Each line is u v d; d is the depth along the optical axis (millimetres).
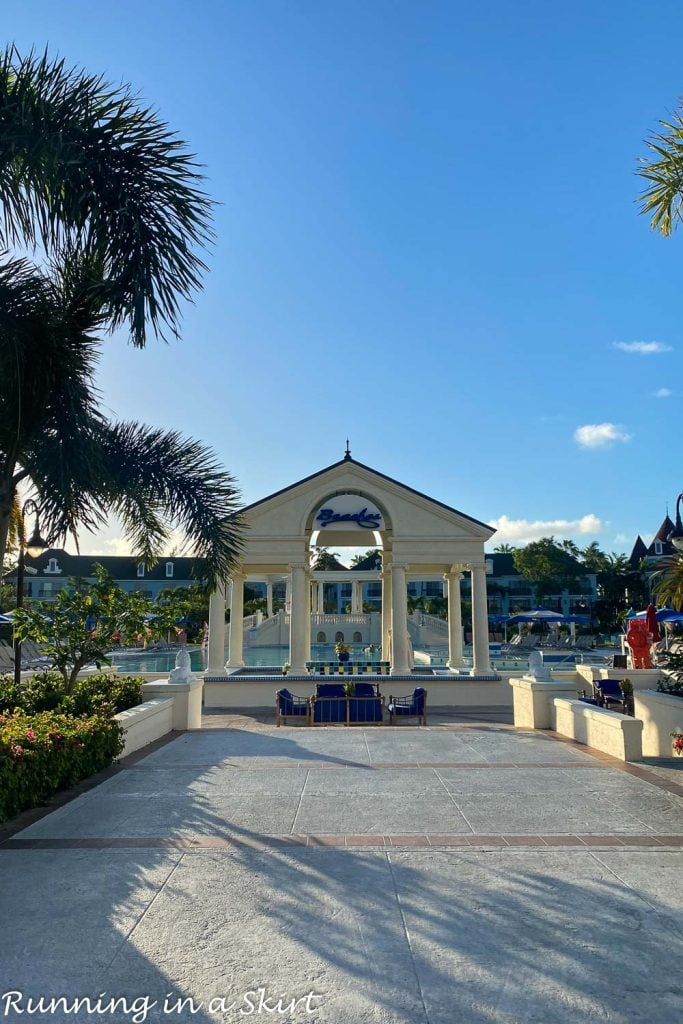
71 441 9047
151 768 10203
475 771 9945
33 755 7848
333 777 9523
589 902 5074
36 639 12844
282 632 44312
